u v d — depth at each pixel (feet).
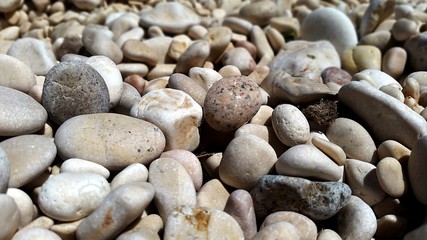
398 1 0.90
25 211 0.41
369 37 0.76
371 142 0.52
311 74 0.67
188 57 0.66
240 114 0.51
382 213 0.48
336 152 0.48
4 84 0.53
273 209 0.45
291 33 0.83
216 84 0.53
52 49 0.73
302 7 0.90
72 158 0.45
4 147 0.44
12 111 0.46
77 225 0.41
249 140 0.48
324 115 0.54
